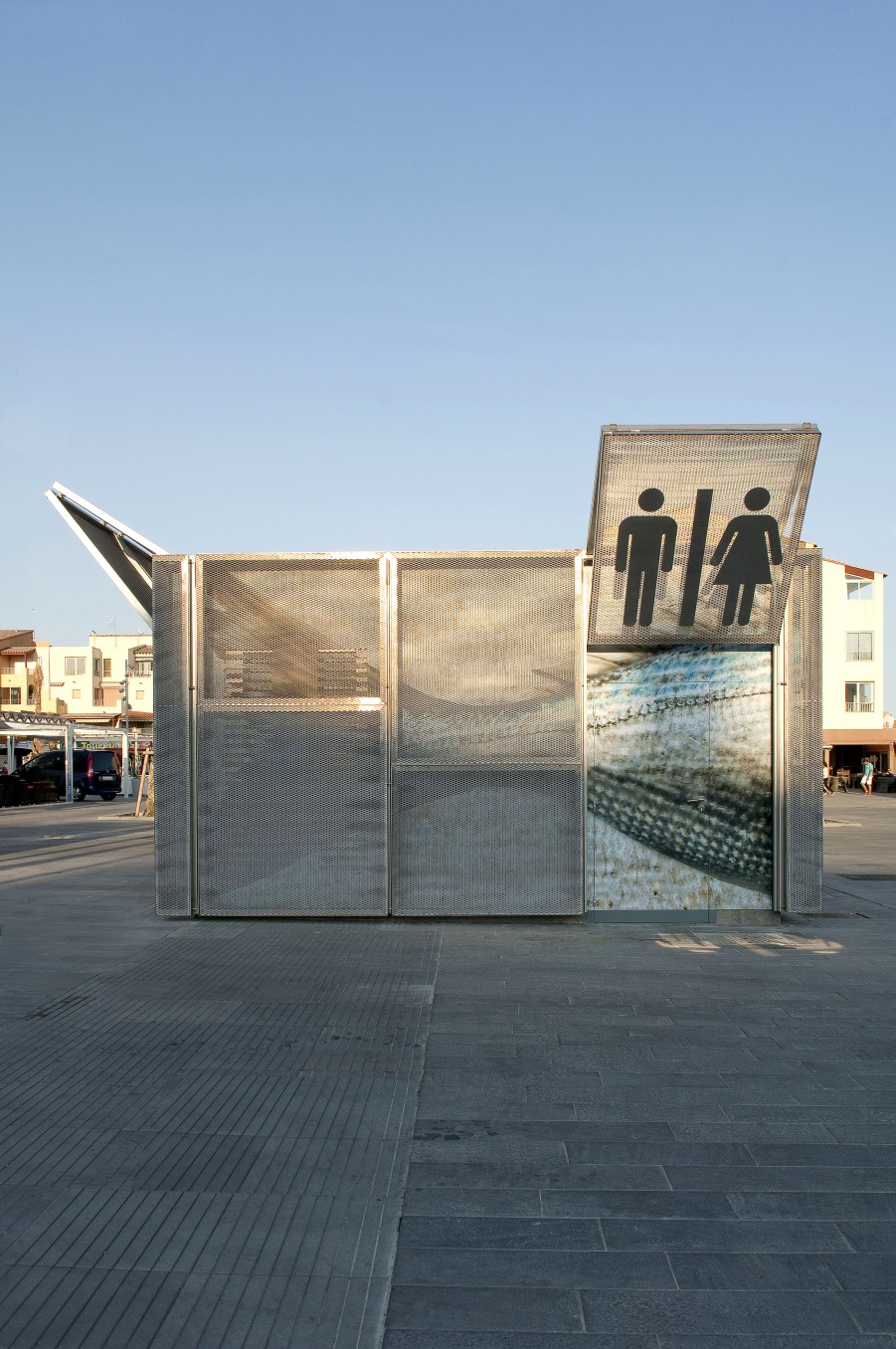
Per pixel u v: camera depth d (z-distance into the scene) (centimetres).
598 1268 307
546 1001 620
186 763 904
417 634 900
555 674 893
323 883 893
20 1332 275
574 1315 282
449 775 892
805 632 886
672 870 890
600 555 838
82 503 945
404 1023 571
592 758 894
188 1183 366
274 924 882
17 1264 311
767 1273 304
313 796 898
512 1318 281
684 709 895
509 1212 344
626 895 891
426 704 897
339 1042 536
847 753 5391
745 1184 365
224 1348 269
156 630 909
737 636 874
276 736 902
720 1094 456
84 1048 525
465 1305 288
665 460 798
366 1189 362
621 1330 276
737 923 886
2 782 2859
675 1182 367
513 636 896
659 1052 518
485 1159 387
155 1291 296
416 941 811
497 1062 501
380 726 896
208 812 903
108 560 987
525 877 888
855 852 1576
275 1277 303
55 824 2148
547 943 804
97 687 7375
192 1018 581
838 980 675
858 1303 288
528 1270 306
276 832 898
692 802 891
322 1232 330
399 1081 474
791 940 816
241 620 909
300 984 664
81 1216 342
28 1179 370
